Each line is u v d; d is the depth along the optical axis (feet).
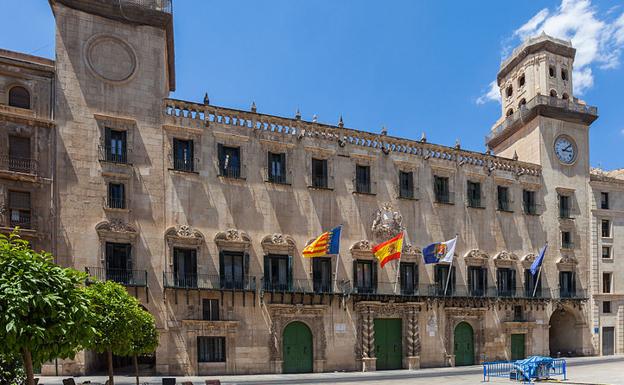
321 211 153.79
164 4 143.95
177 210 136.77
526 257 184.65
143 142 136.05
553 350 204.74
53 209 125.08
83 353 124.36
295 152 152.97
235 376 133.28
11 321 38.32
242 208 143.95
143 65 139.44
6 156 122.93
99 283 81.61
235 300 139.33
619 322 200.75
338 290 151.84
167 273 132.67
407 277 164.14
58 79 130.11
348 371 149.48
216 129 144.25
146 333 87.86
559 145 200.13
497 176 184.44
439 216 171.94
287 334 145.38
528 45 205.46
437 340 164.55
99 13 136.15
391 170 166.20
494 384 115.55
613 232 204.44
